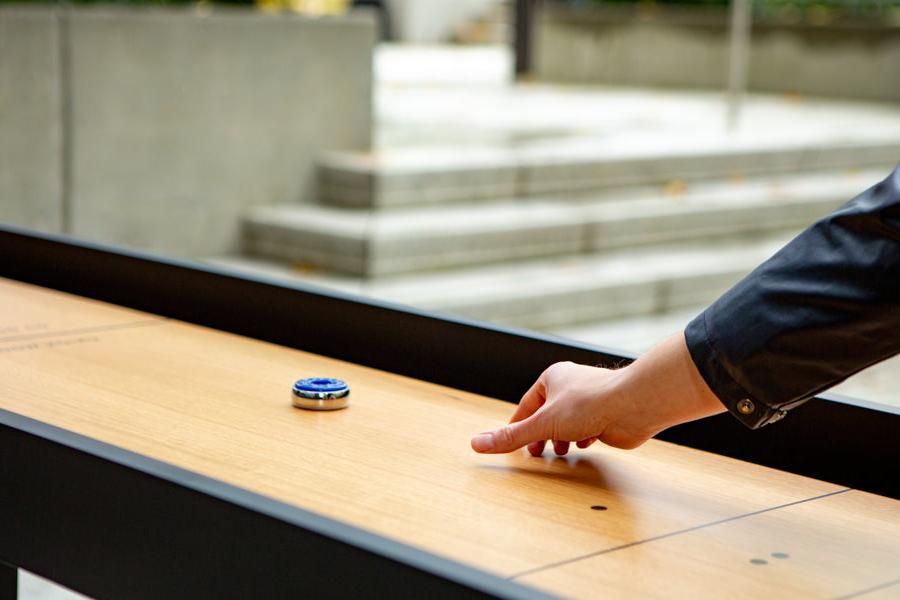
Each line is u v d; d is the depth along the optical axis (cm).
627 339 569
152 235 635
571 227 653
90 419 156
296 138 677
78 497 133
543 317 582
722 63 1307
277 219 642
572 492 140
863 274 118
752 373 123
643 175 745
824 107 1150
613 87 1353
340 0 1725
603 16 1370
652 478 147
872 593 115
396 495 135
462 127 856
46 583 306
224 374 181
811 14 1303
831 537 130
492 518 130
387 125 855
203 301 212
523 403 153
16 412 156
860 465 152
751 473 151
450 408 171
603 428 142
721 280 646
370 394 176
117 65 615
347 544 111
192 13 635
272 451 148
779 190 773
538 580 114
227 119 652
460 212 653
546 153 717
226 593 121
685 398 134
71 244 233
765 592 114
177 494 123
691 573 118
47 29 594
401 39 1922
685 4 1381
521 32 1407
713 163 780
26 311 217
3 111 585
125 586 129
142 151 627
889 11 1256
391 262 599
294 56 672
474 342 181
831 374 121
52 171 603
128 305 223
